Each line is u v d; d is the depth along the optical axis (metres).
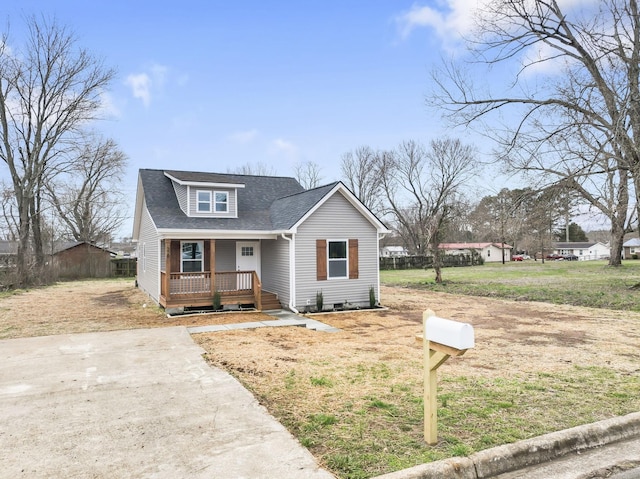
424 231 40.06
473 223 32.78
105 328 10.54
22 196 25.64
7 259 27.27
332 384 5.68
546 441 3.84
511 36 15.60
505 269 36.25
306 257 13.95
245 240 16.12
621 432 4.24
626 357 7.26
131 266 32.62
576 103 14.08
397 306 15.06
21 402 5.06
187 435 4.07
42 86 25.89
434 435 3.79
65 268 29.97
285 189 18.98
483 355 7.43
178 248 14.95
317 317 12.66
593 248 74.19
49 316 12.69
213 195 15.27
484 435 3.98
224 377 6.04
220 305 13.62
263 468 3.38
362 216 14.92
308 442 3.87
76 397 5.23
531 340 8.76
